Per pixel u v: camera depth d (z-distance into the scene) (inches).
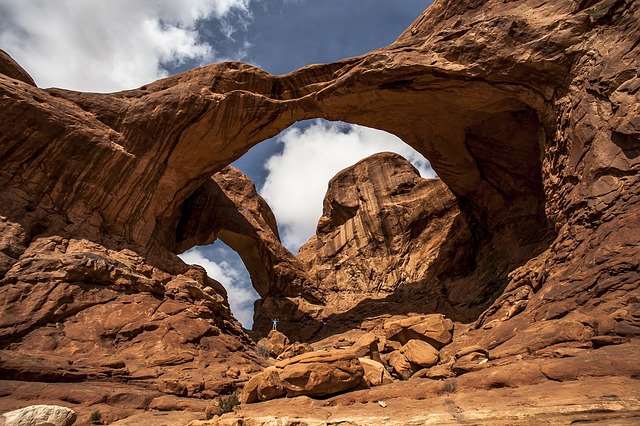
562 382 371.6
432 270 1289.4
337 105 998.4
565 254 597.9
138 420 465.1
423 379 526.6
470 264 1155.9
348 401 436.5
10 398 489.1
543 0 811.4
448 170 1133.1
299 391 457.4
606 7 698.8
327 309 1418.6
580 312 486.9
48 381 556.1
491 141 1006.4
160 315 772.0
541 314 538.0
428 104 960.3
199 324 793.6
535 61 755.4
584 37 721.6
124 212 936.3
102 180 903.1
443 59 853.8
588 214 591.2
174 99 956.6
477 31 828.6
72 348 652.1
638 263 475.8
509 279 890.7
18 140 820.6
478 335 637.9
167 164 1000.2
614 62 649.6
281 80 1054.4
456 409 350.9
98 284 771.4
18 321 650.2
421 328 714.8
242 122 1011.3
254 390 478.9
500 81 823.1
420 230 1518.2
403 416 349.7
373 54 919.7
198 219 1301.7
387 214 1631.4
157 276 893.8
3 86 806.5
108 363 623.2
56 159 855.1
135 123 945.5
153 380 614.5
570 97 709.9
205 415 468.8
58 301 700.7
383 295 1409.9
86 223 873.5
